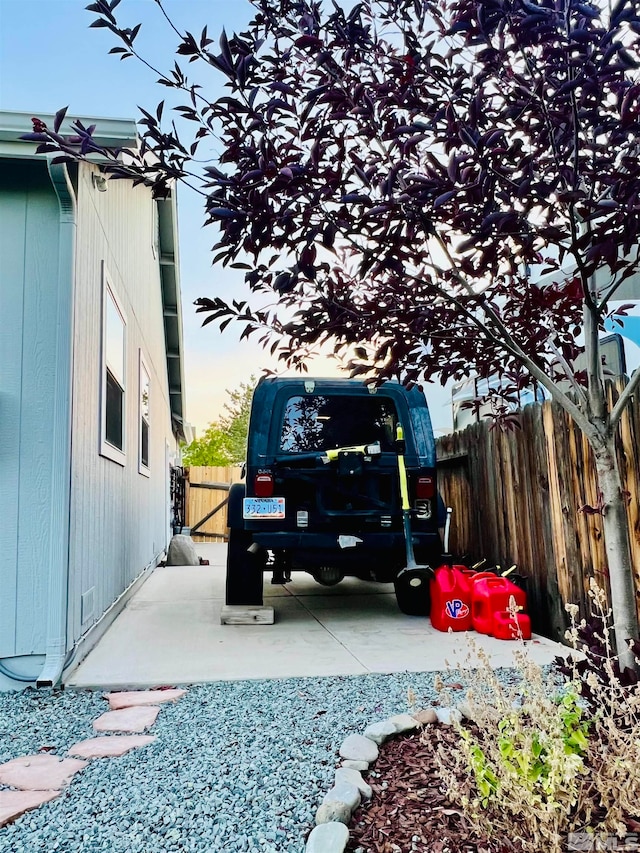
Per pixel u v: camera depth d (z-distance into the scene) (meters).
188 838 1.69
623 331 4.93
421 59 2.02
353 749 2.14
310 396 4.89
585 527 3.59
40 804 1.88
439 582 4.39
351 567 4.89
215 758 2.20
